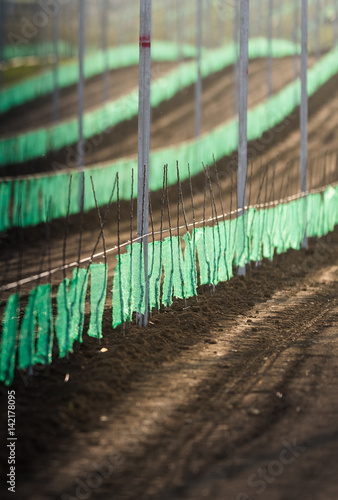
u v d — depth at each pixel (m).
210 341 34.12
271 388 27.03
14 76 189.50
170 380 28.02
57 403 24.98
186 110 155.50
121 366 29.23
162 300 40.50
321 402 25.36
